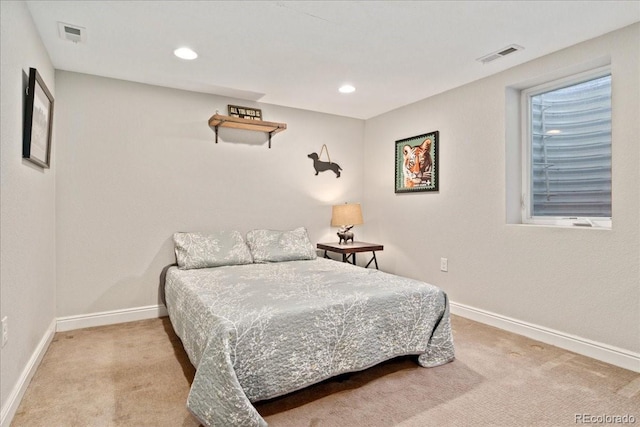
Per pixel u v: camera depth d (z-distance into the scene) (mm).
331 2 1977
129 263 3189
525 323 2799
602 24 2203
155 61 2748
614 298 2305
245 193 3734
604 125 2551
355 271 2846
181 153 3398
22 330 1935
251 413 1549
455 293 3373
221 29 2264
